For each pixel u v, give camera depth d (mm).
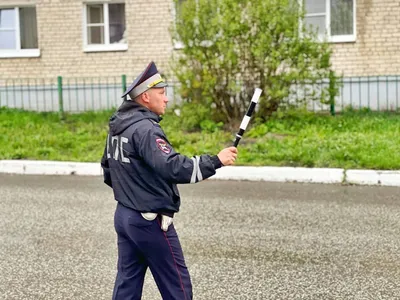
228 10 16188
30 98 22578
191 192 11977
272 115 16781
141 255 5379
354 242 8633
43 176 13914
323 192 11773
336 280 7199
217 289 6977
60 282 7281
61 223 9883
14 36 22719
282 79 16422
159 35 21484
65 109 22328
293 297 6715
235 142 5340
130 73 21844
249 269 7598
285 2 16250
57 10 22188
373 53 19984
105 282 7262
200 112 16766
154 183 5145
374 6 19859
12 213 10578
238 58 16359
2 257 8242
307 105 17172
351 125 16812
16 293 6973
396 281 7141
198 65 16828
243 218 9977
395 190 11852
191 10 16594
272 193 11773
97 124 18844
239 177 13062
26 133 17531
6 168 14414
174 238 5305
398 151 13734
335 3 20234
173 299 5281
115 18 22125
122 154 5203
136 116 5191
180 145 15391
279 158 13695
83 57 22141
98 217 10227
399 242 8602
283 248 8406
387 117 18109
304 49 16516
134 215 5176
